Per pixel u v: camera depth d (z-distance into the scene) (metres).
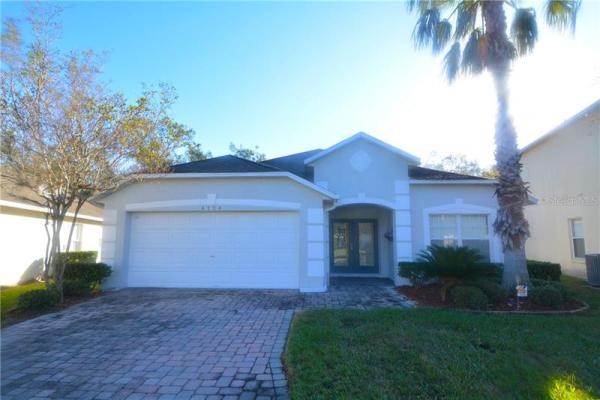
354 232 14.20
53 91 7.86
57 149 8.03
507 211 8.62
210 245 10.74
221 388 4.11
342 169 11.78
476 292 7.70
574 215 13.43
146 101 9.07
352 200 11.59
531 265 10.88
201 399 3.85
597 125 12.05
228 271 10.60
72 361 4.92
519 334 5.77
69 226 15.01
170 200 10.80
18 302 7.73
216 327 6.51
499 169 8.90
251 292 9.93
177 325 6.66
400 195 11.58
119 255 10.70
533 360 4.85
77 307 8.19
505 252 8.67
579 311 7.50
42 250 13.30
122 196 10.98
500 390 4.07
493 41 8.93
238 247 10.68
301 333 5.65
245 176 10.55
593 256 11.28
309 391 3.82
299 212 10.53
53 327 6.58
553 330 6.03
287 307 8.10
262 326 6.57
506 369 4.50
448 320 6.48
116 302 8.66
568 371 4.58
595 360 4.89
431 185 11.69
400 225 11.44
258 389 4.09
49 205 8.85
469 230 11.57
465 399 3.79
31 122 7.68
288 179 10.61
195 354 5.17
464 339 5.49
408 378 4.18
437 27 9.82
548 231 15.01
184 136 10.26
